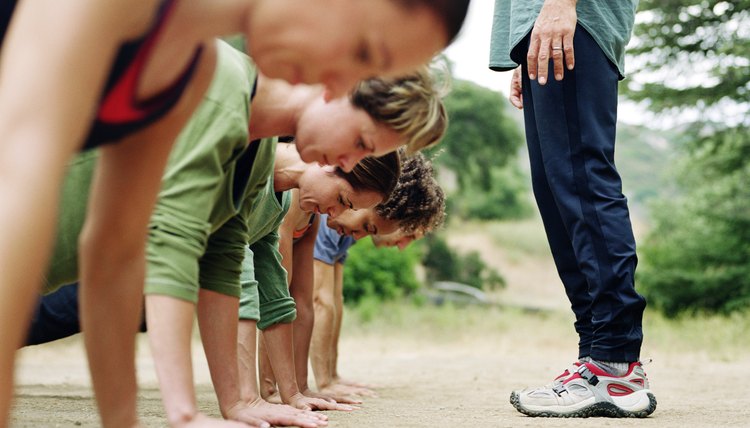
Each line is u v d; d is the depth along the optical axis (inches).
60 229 90.2
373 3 49.5
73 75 46.0
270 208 117.2
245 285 112.0
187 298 78.4
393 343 430.3
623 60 135.3
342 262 183.8
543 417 121.4
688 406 141.7
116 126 53.9
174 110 58.4
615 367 124.6
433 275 1049.5
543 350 401.1
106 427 75.1
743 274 622.8
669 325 508.1
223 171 84.4
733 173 612.4
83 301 71.2
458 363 288.7
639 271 650.8
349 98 87.3
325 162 90.7
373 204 115.7
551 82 128.6
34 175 44.8
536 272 1406.3
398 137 87.7
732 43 535.5
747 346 390.6
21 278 44.8
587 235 125.6
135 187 64.9
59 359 339.6
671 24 544.1
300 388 147.8
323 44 50.2
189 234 78.7
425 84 86.3
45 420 99.4
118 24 47.6
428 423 107.7
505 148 1211.9
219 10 51.0
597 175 126.8
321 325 167.2
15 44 46.4
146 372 241.1
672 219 815.7
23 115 45.2
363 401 149.6
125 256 69.2
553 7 124.5
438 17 50.4
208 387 184.5
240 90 82.0
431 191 139.9
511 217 1578.5
